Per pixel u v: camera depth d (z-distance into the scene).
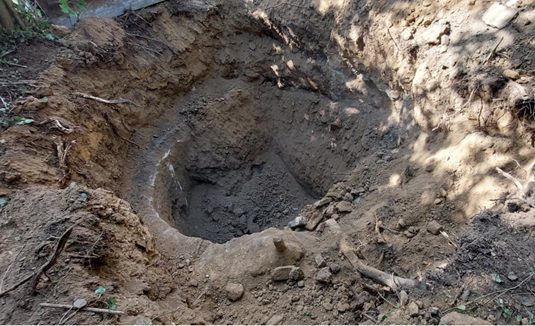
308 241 4.91
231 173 9.00
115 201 4.77
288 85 9.03
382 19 6.17
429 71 5.53
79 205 4.14
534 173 4.07
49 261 3.14
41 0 7.89
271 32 8.66
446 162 5.02
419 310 3.55
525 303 3.29
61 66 6.31
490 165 4.52
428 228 4.61
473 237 3.99
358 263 4.39
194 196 8.77
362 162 6.47
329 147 7.93
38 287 3.24
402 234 4.73
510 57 4.70
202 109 8.65
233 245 5.09
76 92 6.22
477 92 4.77
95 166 6.15
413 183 5.29
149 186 6.95
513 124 4.45
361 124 7.19
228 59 9.15
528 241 3.70
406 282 3.99
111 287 3.47
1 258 3.51
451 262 3.94
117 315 3.17
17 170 4.70
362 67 6.98
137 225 4.72
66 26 7.74
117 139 7.06
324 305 4.05
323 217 5.63
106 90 6.90
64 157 5.28
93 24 7.15
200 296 4.38
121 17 7.91
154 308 3.48
